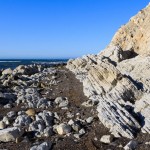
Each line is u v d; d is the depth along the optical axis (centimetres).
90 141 1477
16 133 1551
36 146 1416
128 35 4353
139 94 1978
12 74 3878
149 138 1482
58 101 2272
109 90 2223
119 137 1523
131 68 2477
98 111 1780
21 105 2239
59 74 3934
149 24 4009
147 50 3631
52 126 1708
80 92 2503
